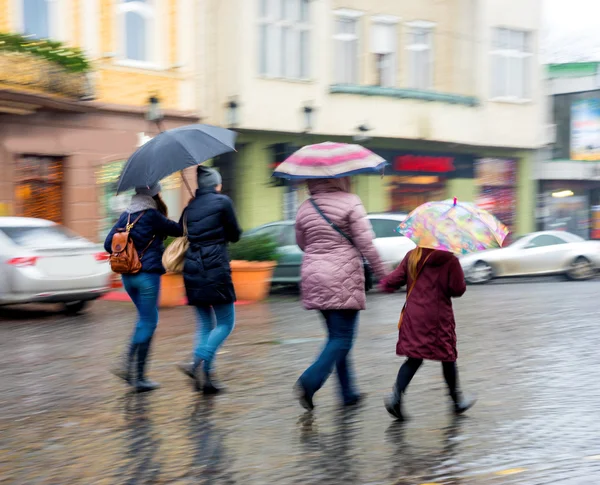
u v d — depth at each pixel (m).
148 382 7.65
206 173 7.46
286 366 8.77
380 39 27.39
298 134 24.98
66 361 9.34
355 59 26.72
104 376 8.39
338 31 26.38
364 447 5.76
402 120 26.41
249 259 16.41
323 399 7.21
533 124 29.67
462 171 29.09
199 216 7.27
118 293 17.42
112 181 21.23
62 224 20.62
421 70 28.39
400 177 27.72
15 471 5.35
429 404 7.00
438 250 6.34
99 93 20.81
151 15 21.94
